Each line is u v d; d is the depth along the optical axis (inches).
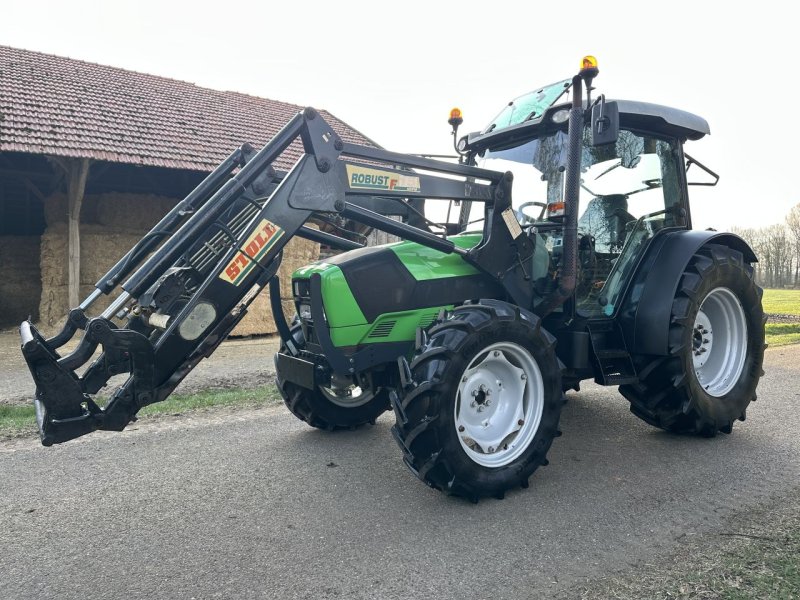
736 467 136.6
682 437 161.6
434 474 115.4
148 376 102.0
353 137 597.3
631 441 158.7
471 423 124.4
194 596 85.0
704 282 151.7
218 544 100.9
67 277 407.5
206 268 114.1
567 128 148.0
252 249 111.3
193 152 432.5
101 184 461.7
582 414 188.1
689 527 106.0
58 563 94.8
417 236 127.5
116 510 115.1
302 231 150.8
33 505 117.5
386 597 84.4
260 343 380.5
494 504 118.0
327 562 94.6
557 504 117.5
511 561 94.5
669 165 169.2
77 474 134.4
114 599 84.4
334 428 168.7
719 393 161.3
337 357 127.0
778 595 83.3
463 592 85.6
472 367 123.9
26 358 93.0
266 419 182.4
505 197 136.6
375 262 131.6
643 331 148.9
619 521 109.0
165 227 121.2
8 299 489.7
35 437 162.4
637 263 158.1
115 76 526.9
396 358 133.9
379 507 116.6
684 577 88.8
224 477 132.8
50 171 484.4
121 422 101.4
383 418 184.2
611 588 86.2
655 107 154.0
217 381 251.3
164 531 106.0
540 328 128.0
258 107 580.1
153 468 138.4
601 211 153.6
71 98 452.1
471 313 122.3
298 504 117.9
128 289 102.8
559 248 147.3
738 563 92.5
